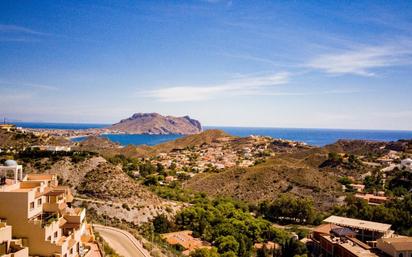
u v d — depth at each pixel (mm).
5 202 47062
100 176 117250
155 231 102188
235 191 194875
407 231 119875
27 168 114562
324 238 101000
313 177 195375
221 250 90562
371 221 126125
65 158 121750
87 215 97500
